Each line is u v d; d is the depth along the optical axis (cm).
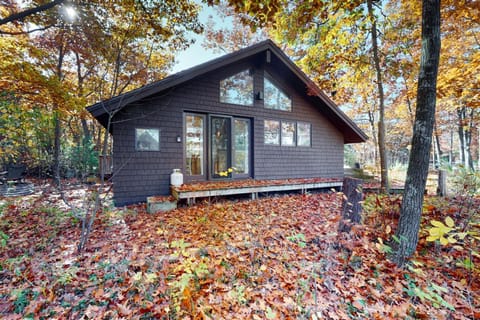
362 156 2227
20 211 469
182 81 520
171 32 538
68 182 839
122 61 516
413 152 269
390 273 232
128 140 519
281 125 754
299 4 458
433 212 362
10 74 523
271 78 732
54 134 649
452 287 214
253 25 358
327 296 196
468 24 631
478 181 409
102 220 399
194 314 167
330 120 872
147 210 467
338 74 863
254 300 187
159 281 205
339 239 281
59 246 291
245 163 700
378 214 376
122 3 462
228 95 652
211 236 317
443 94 552
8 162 695
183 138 589
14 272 225
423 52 261
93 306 177
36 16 530
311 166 823
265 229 344
